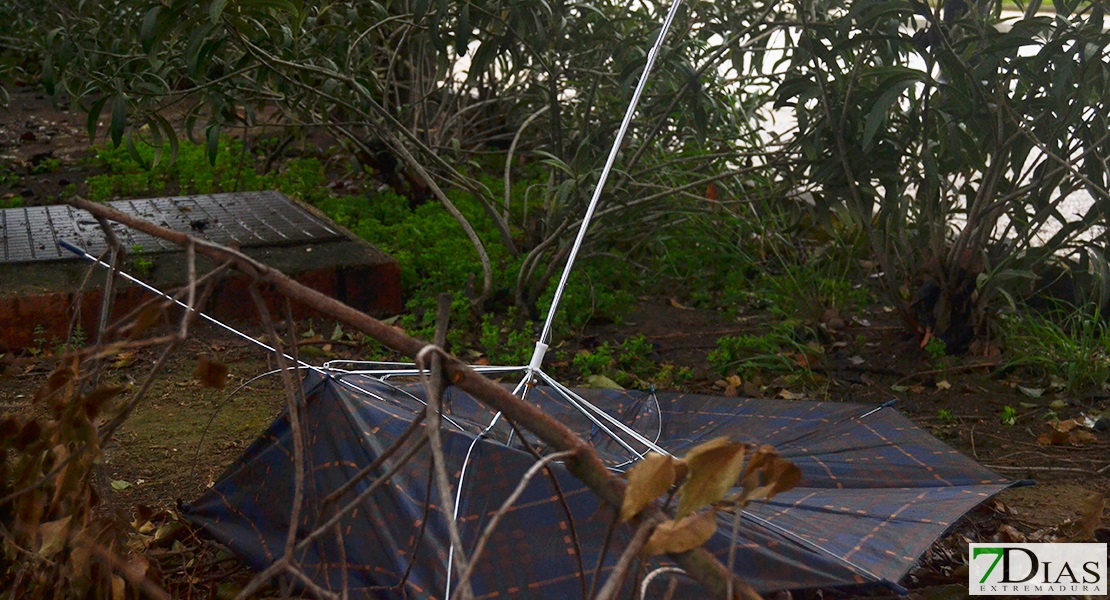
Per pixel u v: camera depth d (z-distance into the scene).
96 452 1.88
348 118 6.54
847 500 2.65
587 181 5.47
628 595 2.29
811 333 5.30
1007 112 4.38
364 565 2.54
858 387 4.77
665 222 6.22
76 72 5.48
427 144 6.34
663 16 6.50
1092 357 4.77
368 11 5.97
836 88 4.76
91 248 5.53
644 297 5.96
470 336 5.30
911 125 4.70
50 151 8.84
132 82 5.04
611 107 6.19
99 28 5.78
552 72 5.49
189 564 3.07
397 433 2.68
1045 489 3.77
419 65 6.30
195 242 1.60
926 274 5.02
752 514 2.46
